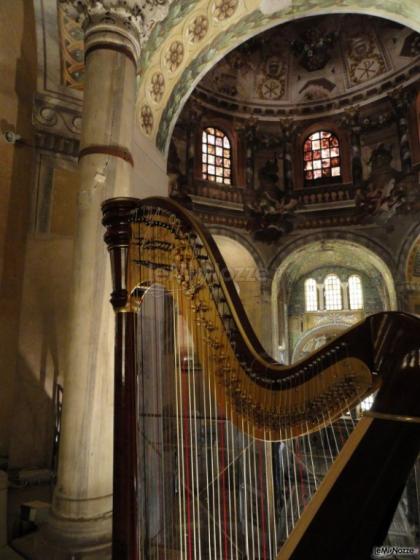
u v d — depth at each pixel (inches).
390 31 595.2
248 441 128.6
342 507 57.2
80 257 155.0
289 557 58.9
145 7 193.0
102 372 147.3
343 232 641.0
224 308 83.4
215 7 240.7
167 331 125.6
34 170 237.5
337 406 65.7
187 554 111.3
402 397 56.0
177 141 627.2
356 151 654.5
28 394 217.2
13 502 174.2
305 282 819.4
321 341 805.9
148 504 118.3
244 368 81.0
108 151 163.6
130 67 177.2
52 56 237.6
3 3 239.9
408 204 597.6
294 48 651.5
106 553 124.9
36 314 225.3
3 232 226.8
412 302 590.2
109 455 144.2
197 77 282.8
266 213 665.6
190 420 108.5
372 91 637.9
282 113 685.9
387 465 55.1
